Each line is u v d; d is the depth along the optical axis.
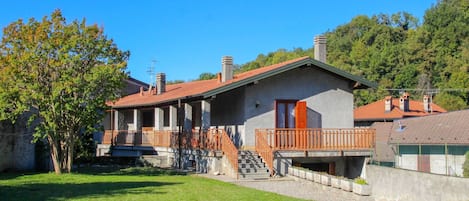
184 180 18.73
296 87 25.17
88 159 27.12
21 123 22.08
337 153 23.23
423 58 75.06
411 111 49.75
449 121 27.92
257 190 16.22
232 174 20.80
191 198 13.54
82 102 19.92
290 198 14.45
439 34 76.19
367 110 51.47
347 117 26.11
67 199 12.76
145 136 30.12
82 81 19.91
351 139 24.08
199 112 28.27
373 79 76.38
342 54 86.88
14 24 19.39
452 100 63.28
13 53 19.39
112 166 26.27
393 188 16.39
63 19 20.02
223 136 21.78
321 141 23.73
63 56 19.23
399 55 76.62
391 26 90.94
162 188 15.65
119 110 35.41
